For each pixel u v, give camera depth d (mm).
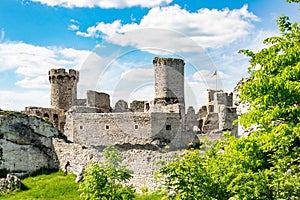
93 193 13898
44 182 26297
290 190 11344
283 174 11906
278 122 15664
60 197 23297
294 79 12961
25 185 25891
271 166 13305
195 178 12266
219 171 12773
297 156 12969
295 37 14258
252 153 13211
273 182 11422
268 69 13562
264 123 13938
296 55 13031
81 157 27953
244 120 13953
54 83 57719
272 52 13977
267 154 13305
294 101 13086
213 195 12188
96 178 14141
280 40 14578
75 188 24531
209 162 13172
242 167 12852
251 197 11438
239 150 13445
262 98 13273
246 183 11617
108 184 14148
